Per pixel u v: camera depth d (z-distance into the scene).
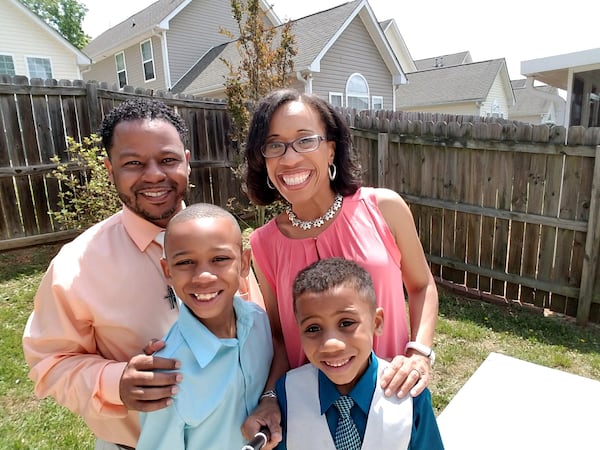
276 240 1.54
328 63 14.18
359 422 1.24
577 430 2.04
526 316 4.24
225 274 1.21
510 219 4.37
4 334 3.76
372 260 1.42
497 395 2.34
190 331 1.21
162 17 15.43
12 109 5.44
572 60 9.22
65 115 5.84
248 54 7.52
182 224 1.20
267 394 1.33
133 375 1.12
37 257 5.52
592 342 3.74
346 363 1.21
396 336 1.46
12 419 2.82
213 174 7.44
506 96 24.83
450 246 4.97
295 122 1.38
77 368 1.23
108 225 1.39
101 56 18.53
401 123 5.05
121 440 1.34
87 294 1.26
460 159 4.66
